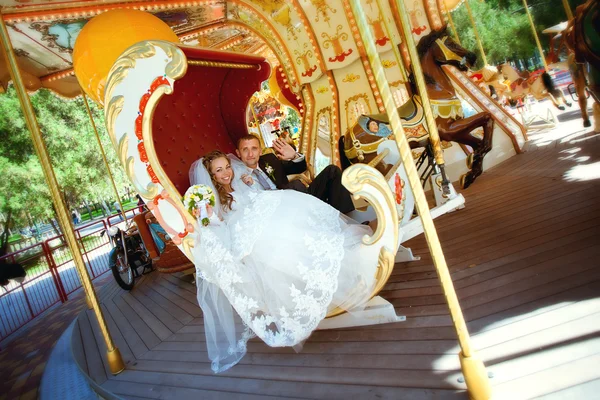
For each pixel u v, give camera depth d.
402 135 1.55
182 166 3.08
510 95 8.45
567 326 1.82
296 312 2.22
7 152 14.49
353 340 2.33
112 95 2.65
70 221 2.81
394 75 4.99
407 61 4.75
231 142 3.71
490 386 1.57
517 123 6.08
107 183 16.91
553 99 8.27
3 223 15.16
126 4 4.08
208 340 2.62
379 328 2.38
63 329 5.04
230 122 3.71
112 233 5.74
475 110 5.89
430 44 4.51
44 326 5.54
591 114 7.68
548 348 1.73
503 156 5.87
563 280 2.20
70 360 3.79
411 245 3.69
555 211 3.26
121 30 3.07
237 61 3.21
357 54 4.77
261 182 3.09
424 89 3.12
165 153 2.97
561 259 2.43
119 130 2.69
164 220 2.72
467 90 5.88
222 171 2.65
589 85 3.88
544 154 5.47
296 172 3.50
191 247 2.66
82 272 2.82
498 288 2.35
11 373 4.02
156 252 5.11
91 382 2.89
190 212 2.58
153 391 2.45
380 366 2.00
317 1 4.57
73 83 5.93
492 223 3.46
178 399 2.28
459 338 1.58
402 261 3.30
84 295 6.60
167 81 2.46
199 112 3.42
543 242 2.75
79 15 3.88
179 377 2.54
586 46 3.55
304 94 5.54
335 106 5.21
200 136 3.37
